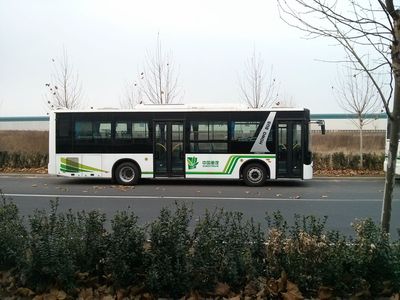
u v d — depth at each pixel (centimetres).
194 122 1596
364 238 455
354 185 1659
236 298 425
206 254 445
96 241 465
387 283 435
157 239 448
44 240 445
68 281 439
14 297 434
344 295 433
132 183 1631
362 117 2548
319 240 461
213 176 1591
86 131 1638
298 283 439
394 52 451
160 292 437
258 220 956
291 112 1566
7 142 3297
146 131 1616
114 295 437
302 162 1562
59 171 1644
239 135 1584
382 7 452
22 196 1346
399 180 1858
